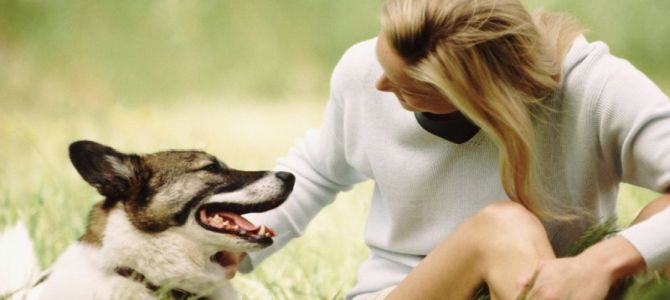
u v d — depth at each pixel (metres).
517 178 3.70
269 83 13.85
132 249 4.28
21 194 6.97
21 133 9.27
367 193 6.74
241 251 4.36
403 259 4.21
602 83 3.77
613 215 4.11
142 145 8.68
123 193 4.36
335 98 4.30
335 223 6.12
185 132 9.70
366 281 4.29
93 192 6.21
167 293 4.33
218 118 11.41
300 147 4.61
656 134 3.69
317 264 5.51
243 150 9.29
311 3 14.52
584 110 3.79
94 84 13.83
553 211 3.93
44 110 12.41
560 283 3.48
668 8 13.08
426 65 3.58
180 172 4.39
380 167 4.13
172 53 14.29
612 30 13.07
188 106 12.69
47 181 7.26
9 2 14.57
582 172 3.90
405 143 4.06
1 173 7.93
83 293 4.20
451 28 3.56
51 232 5.63
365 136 4.16
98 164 4.38
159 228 4.31
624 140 3.76
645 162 3.71
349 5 14.46
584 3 12.99
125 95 13.44
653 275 3.61
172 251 4.32
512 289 3.57
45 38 14.45
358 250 5.77
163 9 14.57
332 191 4.58
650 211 3.71
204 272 4.38
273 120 11.41
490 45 3.57
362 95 4.15
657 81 12.48
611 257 3.51
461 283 3.74
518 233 3.61
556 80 3.77
